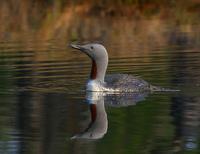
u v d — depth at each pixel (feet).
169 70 58.65
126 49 72.49
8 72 58.44
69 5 110.83
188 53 68.33
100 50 51.24
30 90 51.57
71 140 39.01
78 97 49.44
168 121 42.50
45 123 42.70
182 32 86.48
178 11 106.93
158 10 108.68
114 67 60.80
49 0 113.60
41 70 59.26
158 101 47.75
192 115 43.91
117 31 88.99
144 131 40.65
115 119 43.39
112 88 50.85
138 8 110.11
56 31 90.17
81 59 64.85
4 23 96.27
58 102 47.75
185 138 39.22
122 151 36.86
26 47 74.59
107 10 108.27
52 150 37.09
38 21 98.07
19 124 42.24
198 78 55.01
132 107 46.26
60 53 69.31
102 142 38.68
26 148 37.65
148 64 61.93
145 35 84.74
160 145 37.91
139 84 51.26
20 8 108.88
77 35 86.43
